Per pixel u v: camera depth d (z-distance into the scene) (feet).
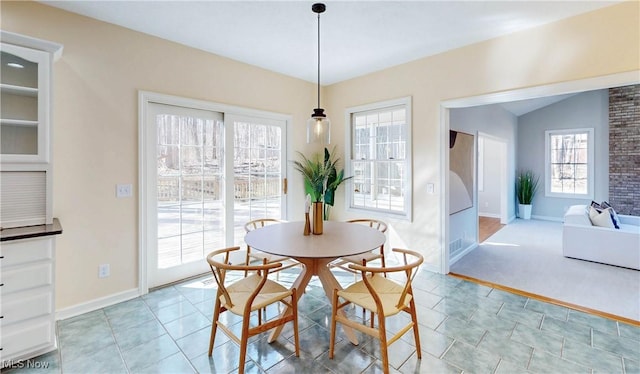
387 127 13.01
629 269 11.86
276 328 6.86
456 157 13.14
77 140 8.05
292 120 13.58
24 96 6.77
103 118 8.45
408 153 11.91
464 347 6.68
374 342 6.93
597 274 11.34
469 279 10.73
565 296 9.37
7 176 6.42
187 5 7.64
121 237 8.91
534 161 23.82
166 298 9.14
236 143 11.65
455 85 10.57
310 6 7.72
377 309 5.64
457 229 13.32
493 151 25.02
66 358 6.29
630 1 7.47
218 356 6.41
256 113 12.15
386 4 7.63
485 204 25.72
